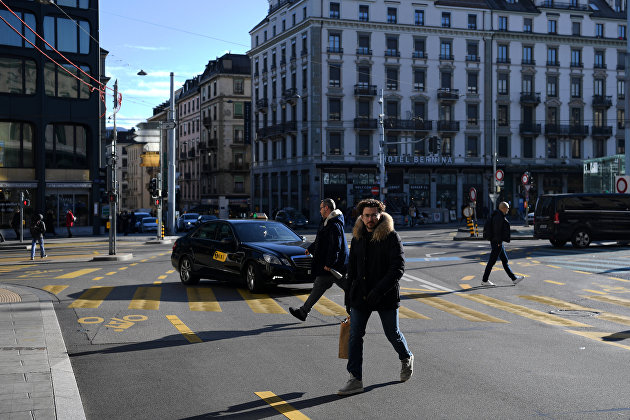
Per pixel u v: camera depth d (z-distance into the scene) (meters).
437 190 62.66
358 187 60.38
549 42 66.00
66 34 43.28
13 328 9.09
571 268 17.59
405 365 6.35
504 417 5.25
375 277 6.11
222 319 10.13
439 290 13.75
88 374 6.83
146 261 22.17
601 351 7.81
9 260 23.12
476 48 63.84
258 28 71.00
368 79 60.81
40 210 42.91
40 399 5.64
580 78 67.06
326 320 10.05
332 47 59.91
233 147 84.81
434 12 62.56
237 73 84.81
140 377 6.70
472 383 6.32
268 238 13.95
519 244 27.22
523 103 64.94
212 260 14.00
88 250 28.84
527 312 10.96
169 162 38.34
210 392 6.12
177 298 12.46
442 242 29.66
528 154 65.56
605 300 12.23
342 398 5.86
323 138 59.78
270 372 6.84
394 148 61.34
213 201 85.81
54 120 43.03
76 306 11.37
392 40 61.47
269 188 69.31
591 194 24.73
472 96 63.59
